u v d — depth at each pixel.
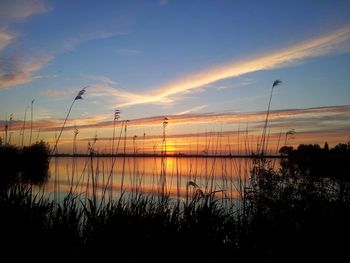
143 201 8.20
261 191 9.65
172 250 6.57
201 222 7.34
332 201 9.25
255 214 8.63
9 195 7.49
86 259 6.10
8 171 8.74
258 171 10.06
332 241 7.67
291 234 7.86
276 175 9.84
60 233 6.54
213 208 8.13
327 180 10.11
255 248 7.25
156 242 6.71
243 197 9.88
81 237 6.83
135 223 7.05
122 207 7.65
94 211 7.23
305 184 9.58
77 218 7.19
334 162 10.39
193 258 6.52
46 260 5.86
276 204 8.96
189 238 6.96
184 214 7.95
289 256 7.18
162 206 8.30
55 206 8.16
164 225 7.41
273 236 7.73
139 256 6.29
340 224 8.19
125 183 19.06
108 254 6.20
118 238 6.52
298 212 8.77
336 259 7.16
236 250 7.18
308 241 7.66
